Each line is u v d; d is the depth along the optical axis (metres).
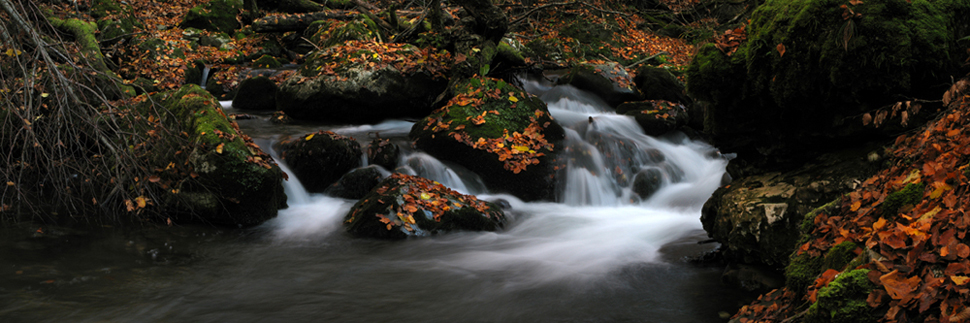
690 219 6.64
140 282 4.54
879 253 2.81
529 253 5.49
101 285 4.43
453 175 7.43
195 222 6.09
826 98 4.32
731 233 4.52
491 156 7.48
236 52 14.33
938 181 3.12
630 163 8.38
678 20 20.23
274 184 6.24
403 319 3.98
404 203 6.04
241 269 4.94
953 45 4.02
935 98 4.14
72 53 6.35
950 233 2.60
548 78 12.95
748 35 4.74
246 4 17.38
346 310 4.12
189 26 15.93
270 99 10.92
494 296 4.41
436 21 11.45
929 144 3.72
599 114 10.85
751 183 4.96
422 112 10.25
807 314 2.71
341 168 7.23
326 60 10.33
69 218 5.77
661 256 5.33
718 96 4.85
